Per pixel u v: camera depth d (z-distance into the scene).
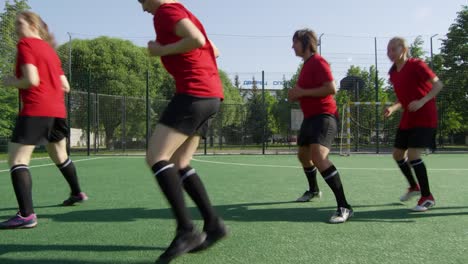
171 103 2.33
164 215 3.61
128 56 29.53
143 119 17.58
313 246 2.60
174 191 2.25
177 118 2.28
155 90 30.34
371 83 26.53
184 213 2.26
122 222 3.32
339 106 18.62
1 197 4.67
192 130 2.33
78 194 4.11
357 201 4.40
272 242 2.70
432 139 3.94
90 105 14.87
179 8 2.28
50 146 3.88
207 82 2.35
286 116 27.41
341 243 2.67
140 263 2.27
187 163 2.57
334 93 3.56
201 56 2.38
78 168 8.46
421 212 3.76
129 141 17.03
